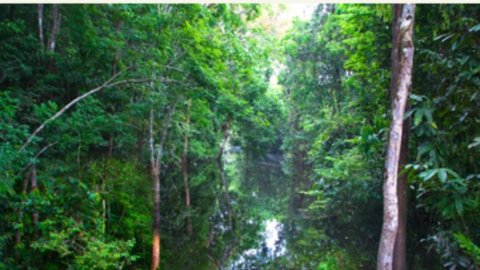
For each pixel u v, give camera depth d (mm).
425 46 5504
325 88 17266
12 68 5891
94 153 8141
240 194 16156
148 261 6738
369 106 8070
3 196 4562
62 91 6898
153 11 7043
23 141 5391
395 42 4352
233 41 8617
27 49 6352
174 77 7480
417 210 7305
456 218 4664
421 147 4336
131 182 8039
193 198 14023
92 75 7367
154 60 7277
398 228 4887
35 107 5340
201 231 10289
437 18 5344
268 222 11750
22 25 6172
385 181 3846
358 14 7418
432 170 3699
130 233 6559
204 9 7680
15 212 4934
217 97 7949
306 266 7711
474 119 4219
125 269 6207
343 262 7648
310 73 17750
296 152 20844
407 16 3859
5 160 4203
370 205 10055
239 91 9930
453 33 4250
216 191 16078
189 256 8297
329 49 15852
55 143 5652
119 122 6457
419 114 4129
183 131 10578
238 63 9016
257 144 22859
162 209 11773
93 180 6598
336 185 10672
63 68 6734
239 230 10711
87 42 6715
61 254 4875
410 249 7074
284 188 17922
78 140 5902
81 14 6594
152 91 7586
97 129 6172
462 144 4348
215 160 19203
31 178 5484
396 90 4004
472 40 4035
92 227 5410
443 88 4855
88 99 6137
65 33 7016
